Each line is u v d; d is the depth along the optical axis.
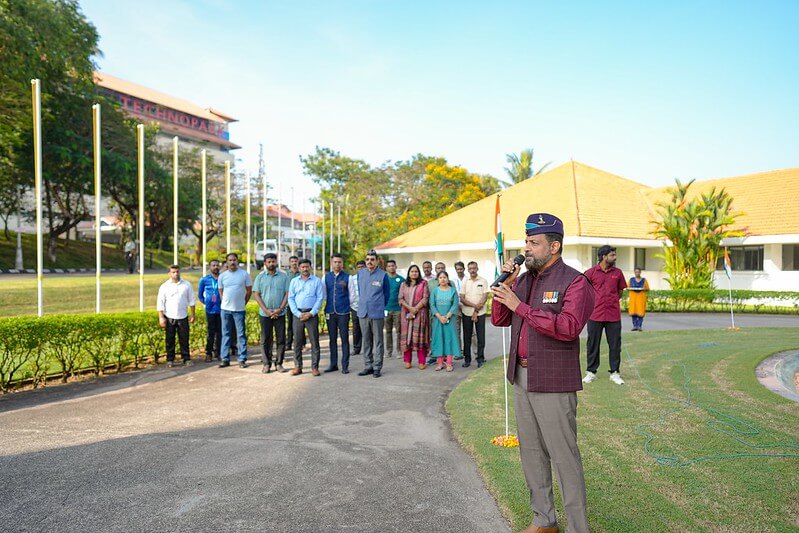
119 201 34.50
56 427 5.79
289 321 11.48
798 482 4.10
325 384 8.00
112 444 5.23
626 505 3.71
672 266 21.12
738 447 4.89
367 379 8.38
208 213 40.59
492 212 26.20
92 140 28.20
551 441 3.13
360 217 37.50
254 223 41.34
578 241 20.69
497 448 4.95
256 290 8.84
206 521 3.66
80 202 33.78
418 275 9.39
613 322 7.63
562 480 3.12
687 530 3.36
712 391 7.07
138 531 3.53
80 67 26.14
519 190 27.52
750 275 21.73
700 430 5.39
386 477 4.43
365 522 3.65
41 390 7.59
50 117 24.08
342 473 4.51
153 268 35.97
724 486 4.02
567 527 3.13
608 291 7.61
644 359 9.55
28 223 38.31
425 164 37.94
